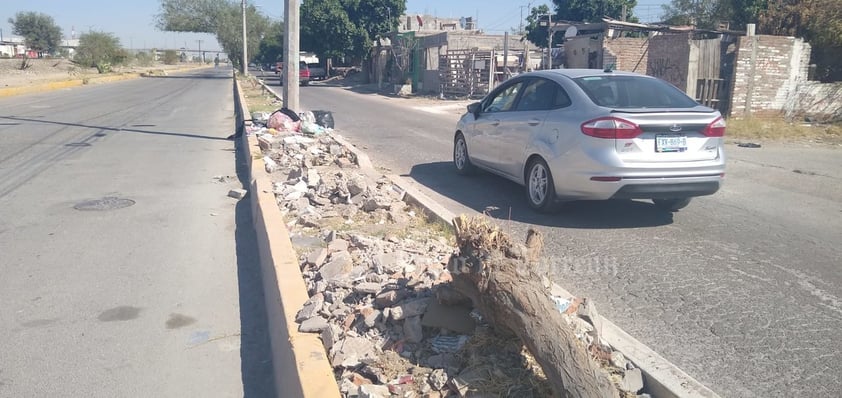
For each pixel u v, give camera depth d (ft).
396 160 37.52
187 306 15.39
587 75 24.00
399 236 18.99
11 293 15.93
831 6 67.10
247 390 11.85
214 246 20.01
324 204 22.94
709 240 21.01
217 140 44.96
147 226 22.12
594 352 10.78
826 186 31.07
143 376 12.20
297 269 15.11
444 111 77.71
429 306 11.97
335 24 154.40
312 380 10.18
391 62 139.23
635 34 121.19
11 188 27.89
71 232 21.24
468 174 31.81
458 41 116.26
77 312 14.90
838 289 16.47
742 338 13.47
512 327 10.25
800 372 12.01
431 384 10.39
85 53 182.09
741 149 44.52
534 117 24.12
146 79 158.10
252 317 14.90
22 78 130.31
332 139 40.27
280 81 166.09
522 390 10.02
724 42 62.95
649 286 16.53
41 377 12.05
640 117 20.79
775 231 22.33
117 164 34.24
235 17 198.90
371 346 11.48
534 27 132.98
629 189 21.01
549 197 23.12
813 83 62.90
